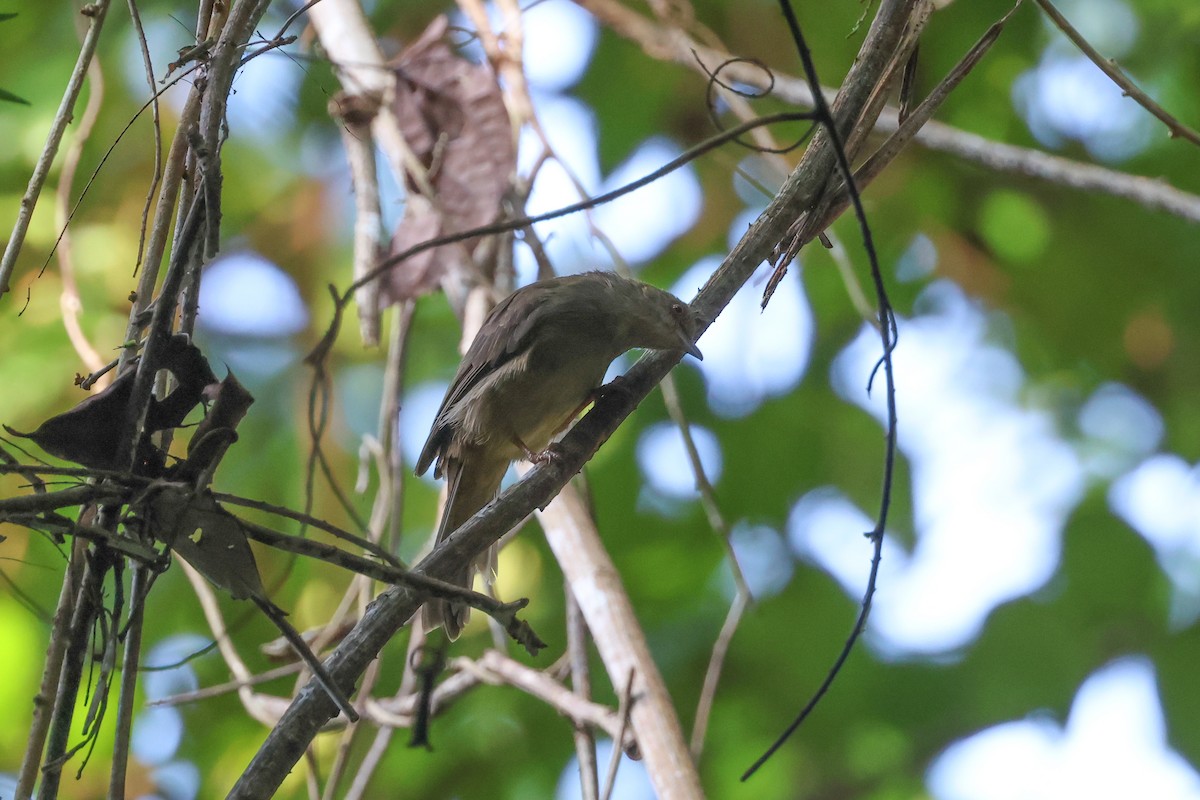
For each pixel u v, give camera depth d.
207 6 5.57
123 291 11.56
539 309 8.52
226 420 4.94
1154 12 13.06
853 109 6.00
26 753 4.77
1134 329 14.04
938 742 13.04
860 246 13.56
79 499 4.63
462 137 9.18
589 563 7.66
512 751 12.79
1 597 10.78
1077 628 13.27
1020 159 9.60
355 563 4.68
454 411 8.64
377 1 12.63
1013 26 12.83
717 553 13.28
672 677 12.80
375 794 12.31
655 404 13.43
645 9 13.14
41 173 5.42
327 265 13.02
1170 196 9.10
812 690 12.92
